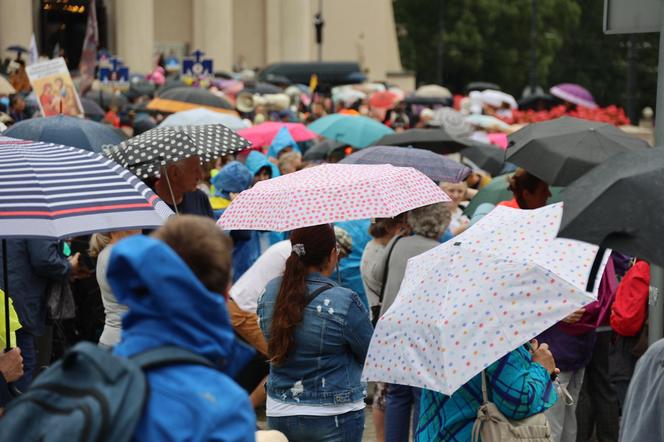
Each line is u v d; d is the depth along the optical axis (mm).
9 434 6906
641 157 9383
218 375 7305
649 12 16359
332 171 16531
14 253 19422
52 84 28750
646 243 8781
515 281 12328
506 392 12336
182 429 7016
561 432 17688
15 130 22141
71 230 11477
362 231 23219
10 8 128000
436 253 13086
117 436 6801
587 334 18141
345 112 52406
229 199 25891
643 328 18203
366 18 184375
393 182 16312
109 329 16344
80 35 126875
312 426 14586
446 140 33781
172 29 156000
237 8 163625
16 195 11719
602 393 19906
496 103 88438
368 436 22562
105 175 12211
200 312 7363
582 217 8938
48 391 7020
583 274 12305
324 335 14492
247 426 7211
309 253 14719
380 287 20594
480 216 23031
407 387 18594
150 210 11906
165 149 18125
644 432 10227
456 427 12648
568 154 19688
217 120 38844
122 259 7281
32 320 19609
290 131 42969
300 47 163375
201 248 7695
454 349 12094
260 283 20141
